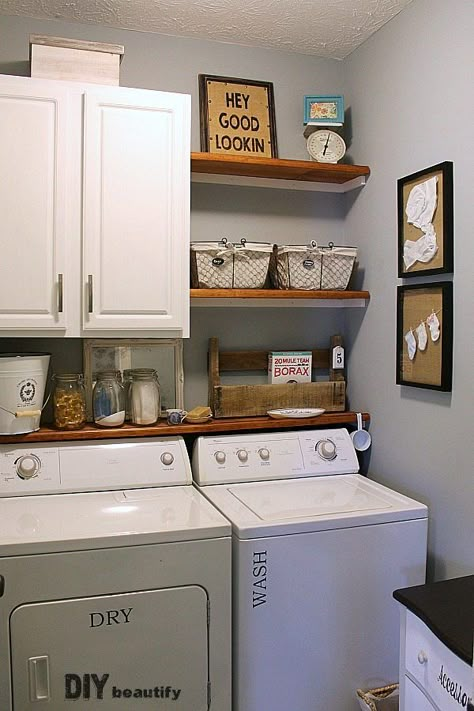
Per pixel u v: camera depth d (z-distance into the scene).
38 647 1.69
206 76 2.47
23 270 2.03
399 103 2.27
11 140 2.00
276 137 2.54
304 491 2.21
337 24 2.34
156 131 2.14
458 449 1.98
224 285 2.32
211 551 1.82
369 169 2.47
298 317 2.67
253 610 1.86
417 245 2.13
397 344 2.27
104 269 2.10
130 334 2.15
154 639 1.78
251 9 2.23
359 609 1.98
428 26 2.09
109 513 1.92
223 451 2.31
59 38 2.11
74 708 1.73
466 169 1.93
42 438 2.14
